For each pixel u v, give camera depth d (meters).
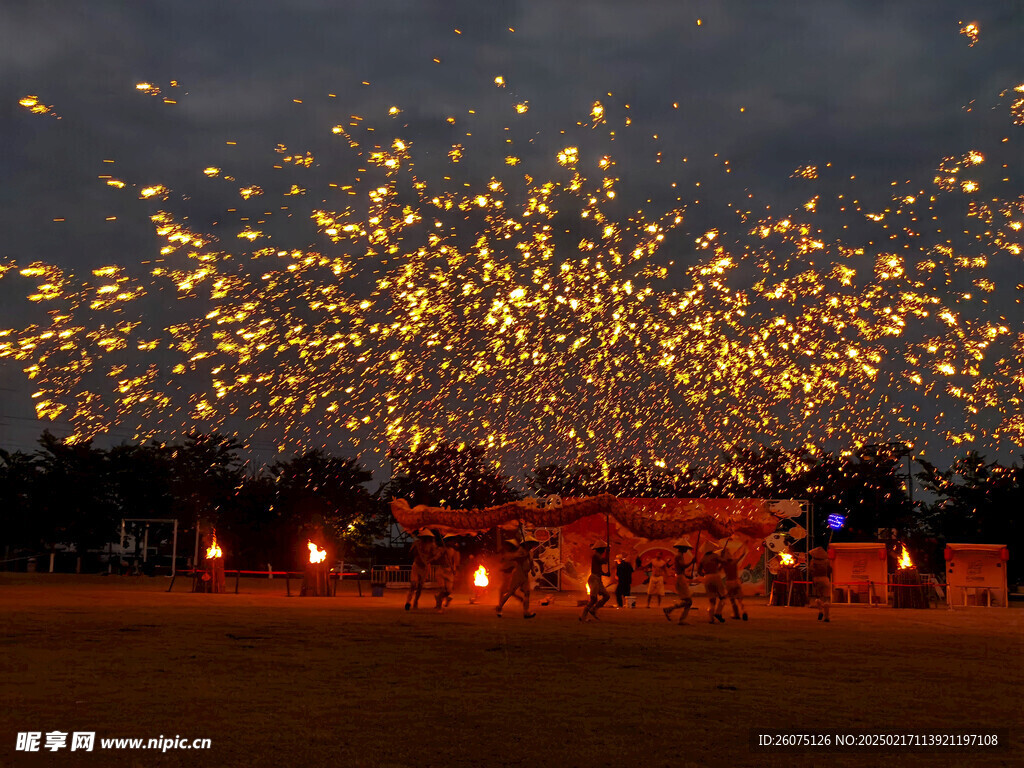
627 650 14.95
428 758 7.51
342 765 7.26
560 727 8.69
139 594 28.00
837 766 7.58
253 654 13.43
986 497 47.56
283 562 54.00
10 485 52.59
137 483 54.59
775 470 53.59
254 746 7.80
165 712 9.07
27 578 38.88
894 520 50.69
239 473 55.81
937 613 27.83
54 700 9.57
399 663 12.75
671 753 7.82
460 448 56.44
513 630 18.09
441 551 24.30
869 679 12.25
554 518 28.11
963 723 9.32
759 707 9.92
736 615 22.61
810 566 26.50
